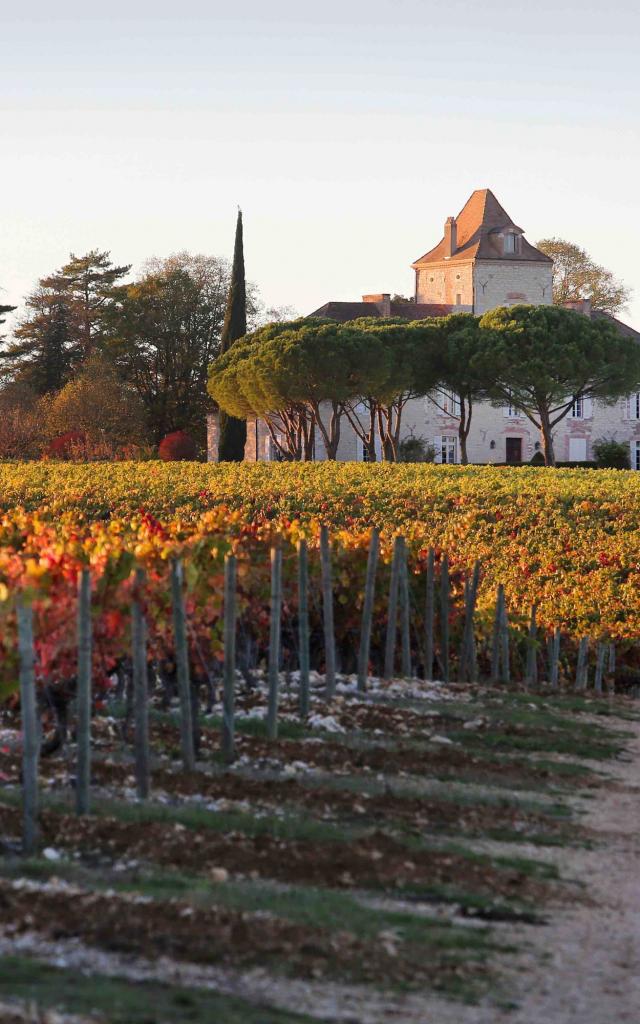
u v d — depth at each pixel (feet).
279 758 67.87
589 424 497.87
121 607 66.03
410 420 488.44
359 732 77.10
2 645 61.52
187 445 455.63
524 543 175.01
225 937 39.37
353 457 478.59
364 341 372.58
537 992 38.42
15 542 99.66
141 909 41.01
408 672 101.55
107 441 446.60
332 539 104.17
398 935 42.01
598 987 39.22
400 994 36.99
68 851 48.37
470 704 92.02
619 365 379.35
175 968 36.65
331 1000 35.81
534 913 46.34
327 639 87.04
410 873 49.14
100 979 34.88
